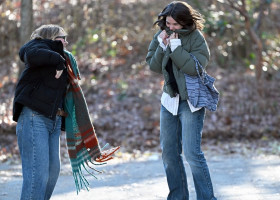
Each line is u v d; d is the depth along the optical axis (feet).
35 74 25.18
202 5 81.92
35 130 24.64
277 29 88.02
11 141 57.11
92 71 78.95
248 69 79.92
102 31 87.86
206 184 26.91
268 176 39.83
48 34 26.40
